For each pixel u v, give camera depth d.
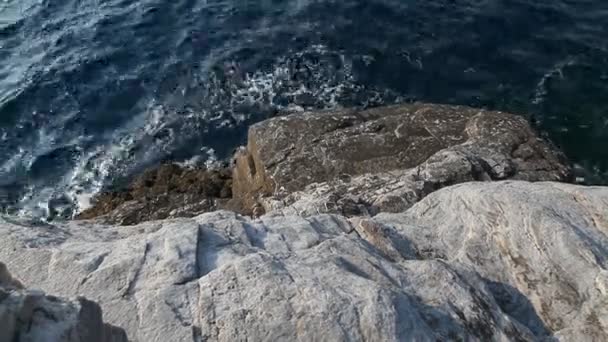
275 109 19.88
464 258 10.01
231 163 18.41
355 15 23.42
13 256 9.30
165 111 20.17
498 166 13.87
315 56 21.73
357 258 9.32
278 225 10.70
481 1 23.61
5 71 22.14
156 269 8.88
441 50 21.64
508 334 8.40
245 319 7.85
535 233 9.80
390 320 7.70
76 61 22.42
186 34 23.27
